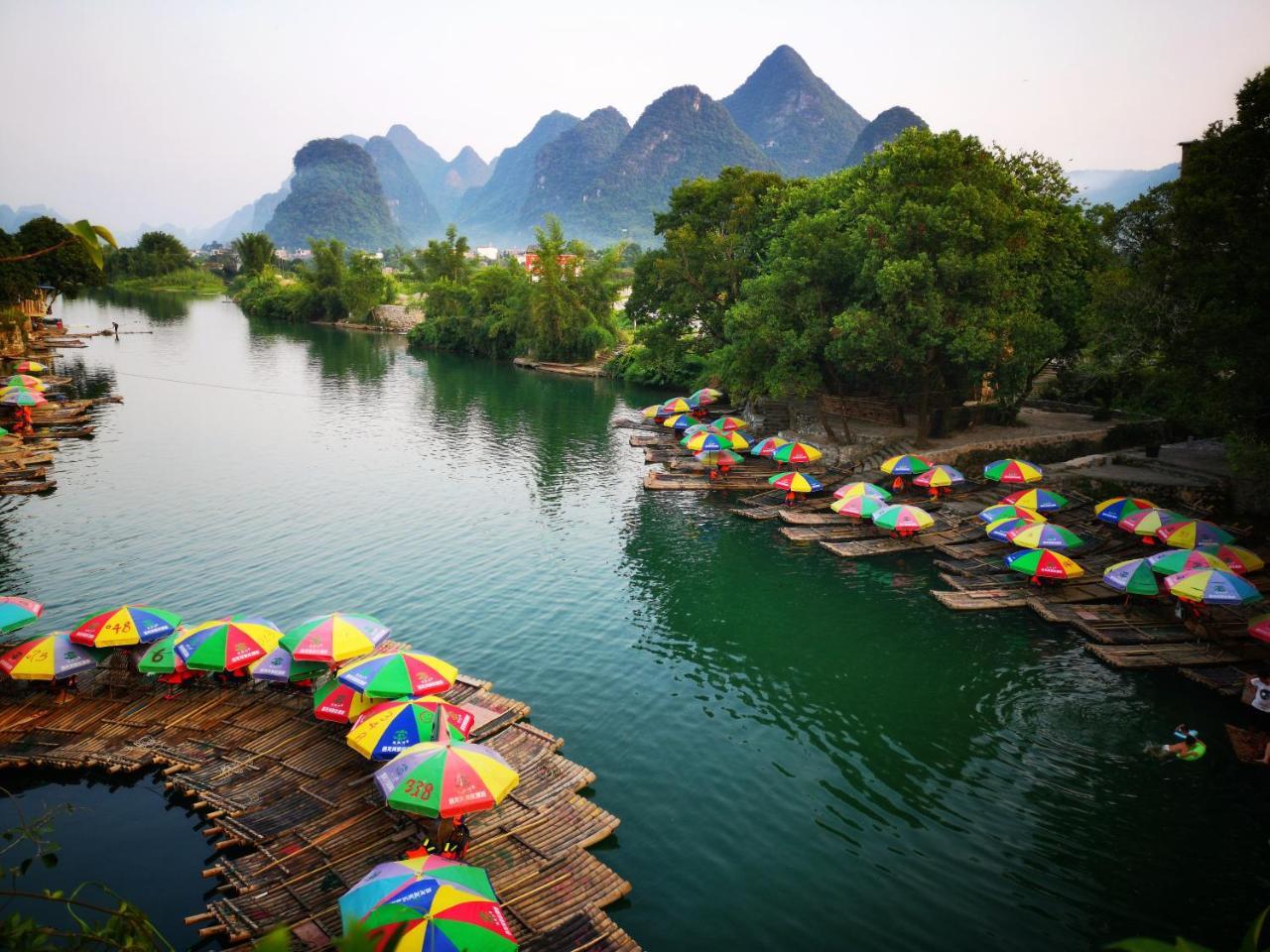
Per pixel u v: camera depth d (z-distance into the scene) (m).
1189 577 28.16
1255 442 32.28
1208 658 27.36
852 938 16.50
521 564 36.72
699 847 19.12
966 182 44.34
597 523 42.72
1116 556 36.53
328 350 121.06
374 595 32.94
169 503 44.25
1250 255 30.84
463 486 49.41
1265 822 19.98
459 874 14.52
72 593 32.06
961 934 16.64
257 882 16.98
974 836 19.59
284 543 38.47
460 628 30.34
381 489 48.34
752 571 36.19
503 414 74.19
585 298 111.81
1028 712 24.94
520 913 16.28
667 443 61.25
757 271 69.06
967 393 52.81
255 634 23.95
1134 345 37.03
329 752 21.81
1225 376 35.34
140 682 25.20
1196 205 31.67
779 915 17.08
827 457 51.12
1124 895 17.69
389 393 84.56
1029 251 44.16
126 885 17.50
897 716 24.88
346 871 17.27
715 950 16.19
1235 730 23.62
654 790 21.23
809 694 26.11
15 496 44.50
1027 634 30.09
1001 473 41.56
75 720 23.08
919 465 43.41
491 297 123.75
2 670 23.39
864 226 47.03
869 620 31.38
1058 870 18.45
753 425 62.47
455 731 20.05
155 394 78.44
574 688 26.30
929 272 42.81
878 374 56.22
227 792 20.05
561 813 19.55
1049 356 48.16
